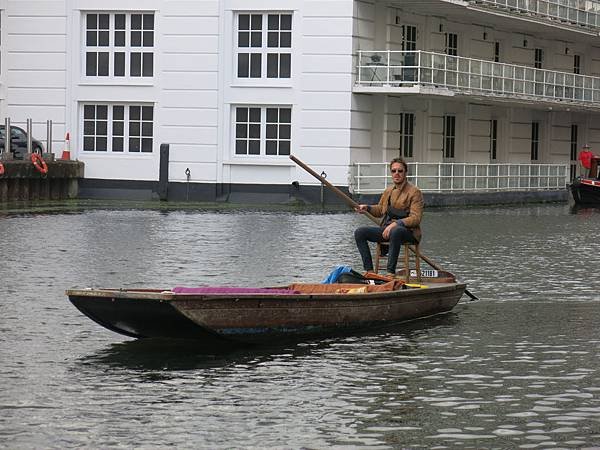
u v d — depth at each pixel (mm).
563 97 117750
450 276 39875
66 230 67000
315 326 33594
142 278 47000
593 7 124562
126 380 28750
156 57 98312
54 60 100188
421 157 105250
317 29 96062
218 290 32875
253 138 97625
